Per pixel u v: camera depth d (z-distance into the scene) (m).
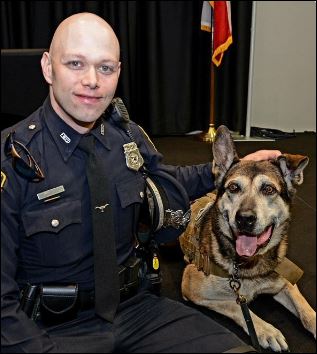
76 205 1.43
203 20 5.23
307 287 2.34
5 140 1.38
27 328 1.27
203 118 5.97
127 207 1.55
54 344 1.30
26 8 5.19
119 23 5.30
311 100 5.94
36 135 1.44
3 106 1.70
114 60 1.42
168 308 1.57
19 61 1.67
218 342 1.40
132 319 1.53
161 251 2.78
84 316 1.49
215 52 5.14
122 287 1.56
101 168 1.47
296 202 3.55
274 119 5.97
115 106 1.65
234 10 5.48
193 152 5.00
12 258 1.33
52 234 1.39
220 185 2.12
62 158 1.45
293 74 5.84
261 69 5.77
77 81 1.38
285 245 2.14
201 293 2.10
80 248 1.46
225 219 2.06
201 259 2.13
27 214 1.38
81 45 1.37
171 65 5.60
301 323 2.04
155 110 5.66
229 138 2.10
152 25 5.34
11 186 1.34
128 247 1.63
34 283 1.46
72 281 1.47
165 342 1.41
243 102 5.62
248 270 2.03
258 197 1.98
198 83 5.86
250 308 2.18
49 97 1.50
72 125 1.46
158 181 1.73
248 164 2.09
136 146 1.63
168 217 1.69
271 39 5.68
